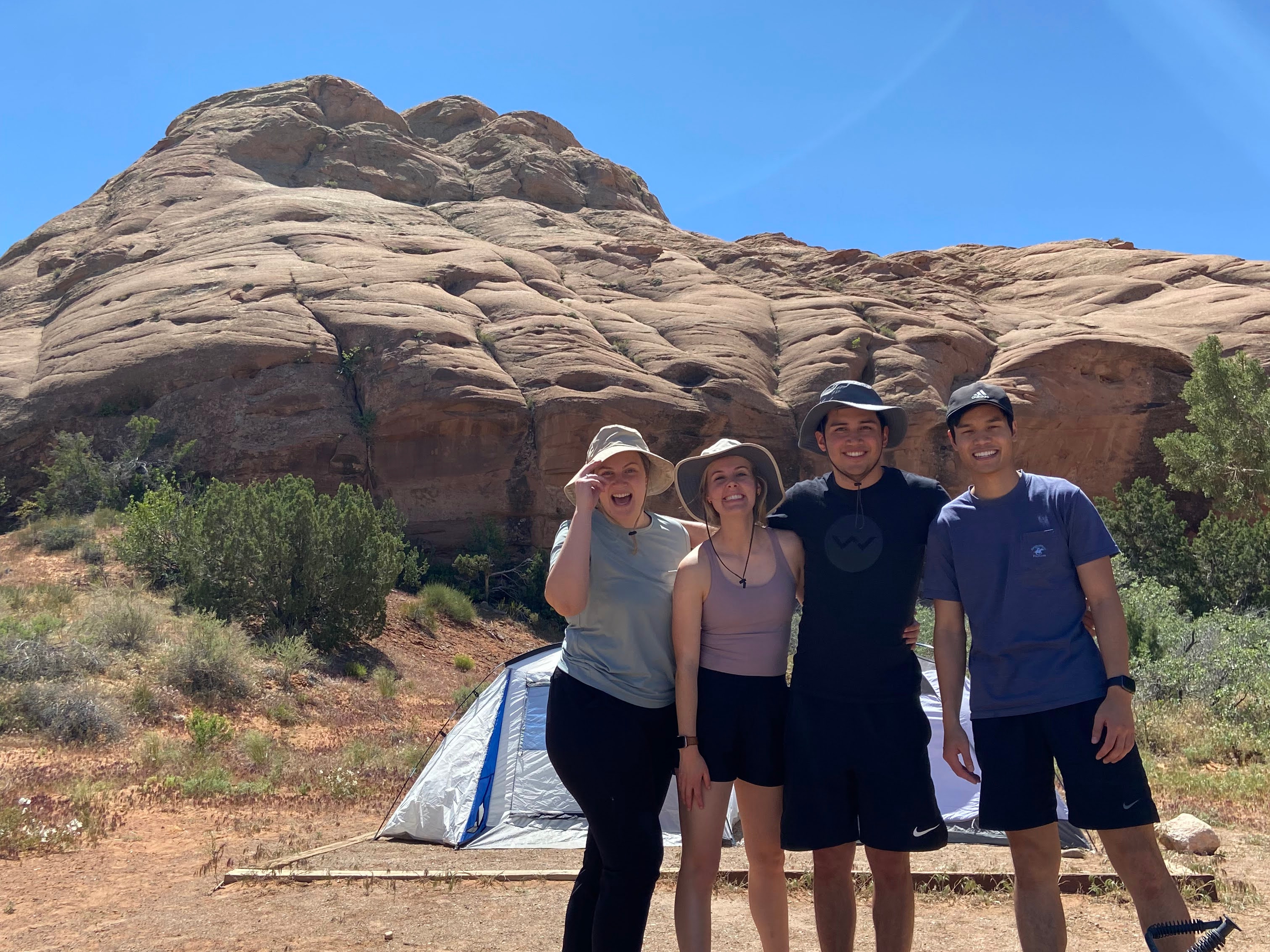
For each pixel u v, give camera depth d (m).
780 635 3.33
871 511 3.26
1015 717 3.07
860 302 35.97
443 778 6.73
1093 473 31.97
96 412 27.17
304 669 15.19
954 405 3.24
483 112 60.94
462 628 21.95
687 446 27.81
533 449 26.23
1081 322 37.94
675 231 50.84
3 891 5.20
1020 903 3.10
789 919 4.35
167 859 6.09
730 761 3.28
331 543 17.53
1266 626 13.66
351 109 54.56
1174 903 2.88
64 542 20.12
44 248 43.53
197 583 16.92
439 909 4.61
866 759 3.16
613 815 3.14
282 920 4.48
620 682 3.26
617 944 3.09
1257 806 6.99
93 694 10.72
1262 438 27.33
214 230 38.94
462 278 33.75
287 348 27.30
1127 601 14.11
